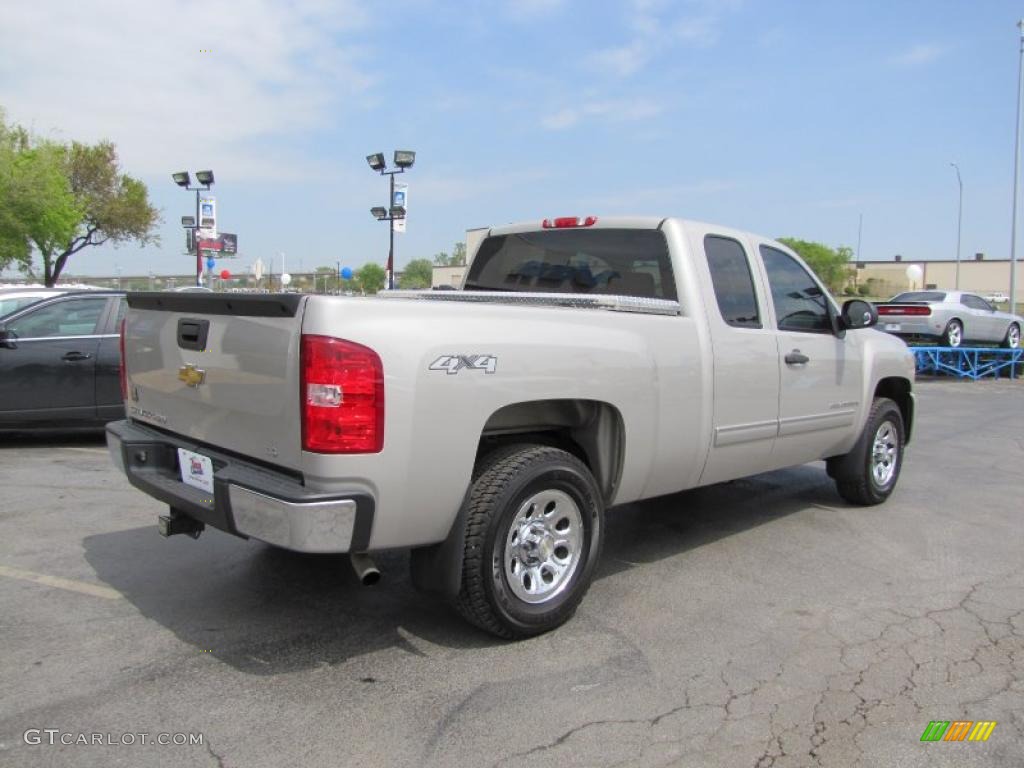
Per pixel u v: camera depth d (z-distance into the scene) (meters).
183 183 27.42
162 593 4.19
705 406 4.52
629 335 4.07
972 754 2.89
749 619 4.05
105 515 5.58
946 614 4.17
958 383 18.66
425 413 3.20
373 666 3.41
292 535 3.00
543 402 3.88
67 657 3.44
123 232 44.31
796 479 7.45
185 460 3.76
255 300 3.22
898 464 6.64
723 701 3.21
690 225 4.74
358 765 2.71
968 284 83.44
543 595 3.76
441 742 2.85
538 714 3.06
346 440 3.02
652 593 4.38
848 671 3.50
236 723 2.94
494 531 3.46
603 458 4.11
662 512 6.15
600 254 4.99
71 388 7.84
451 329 3.31
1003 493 7.06
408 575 4.56
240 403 3.40
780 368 5.09
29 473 6.84
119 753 2.74
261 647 3.57
